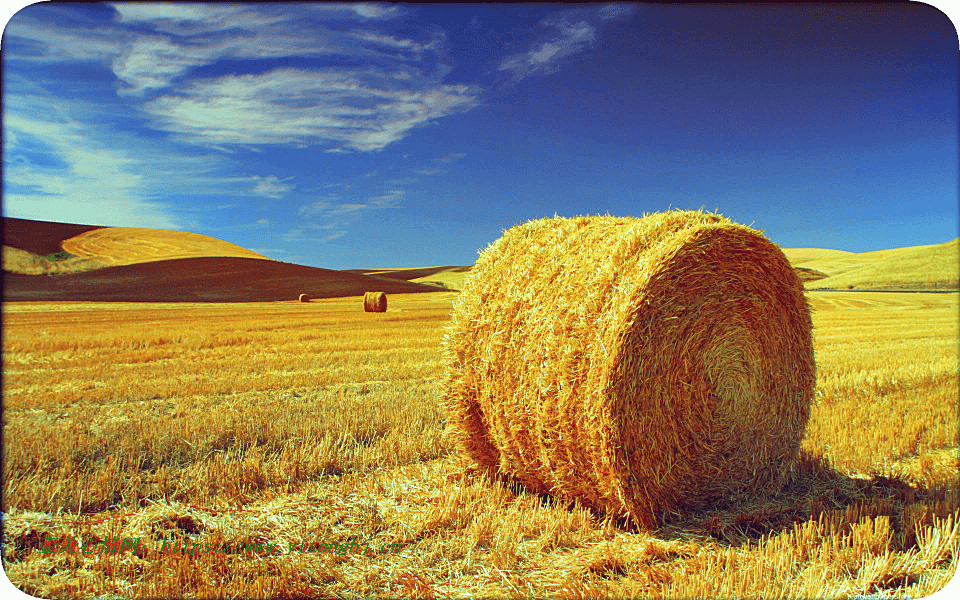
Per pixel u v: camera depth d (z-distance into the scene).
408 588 3.65
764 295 5.35
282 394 9.20
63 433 6.54
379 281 72.69
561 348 4.67
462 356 5.56
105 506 4.83
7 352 14.40
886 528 4.23
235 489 5.14
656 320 4.61
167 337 17.75
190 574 3.71
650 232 4.73
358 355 13.63
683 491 4.93
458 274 110.69
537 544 4.28
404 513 4.73
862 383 9.84
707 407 5.03
